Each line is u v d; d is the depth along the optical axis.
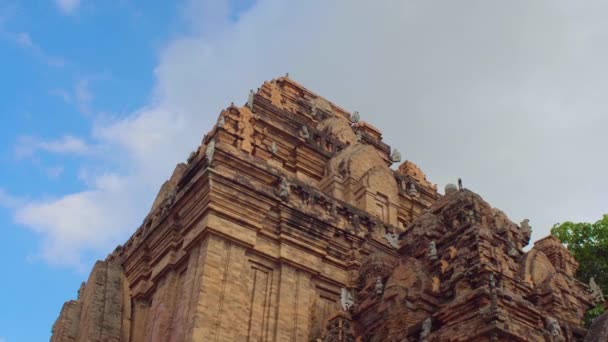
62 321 36.97
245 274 31.31
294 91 58.16
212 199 31.64
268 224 33.34
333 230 35.47
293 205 34.31
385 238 37.00
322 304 33.38
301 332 31.14
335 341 28.22
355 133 55.88
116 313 36.06
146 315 35.50
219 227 31.16
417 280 28.61
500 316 22.31
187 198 33.47
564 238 48.25
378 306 29.16
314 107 56.34
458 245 30.59
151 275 35.72
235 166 33.94
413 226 36.19
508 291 24.72
